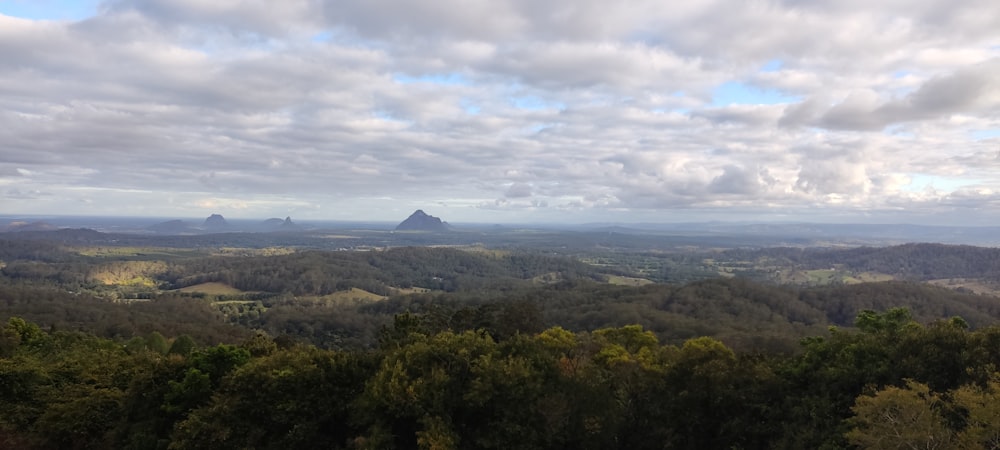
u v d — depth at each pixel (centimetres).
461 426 1923
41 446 2194
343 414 2077
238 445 1920
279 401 2012
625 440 2059
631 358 2930
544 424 1922
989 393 1418
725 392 1914
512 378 1930
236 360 2350
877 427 1356
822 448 1608
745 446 1867
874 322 2594
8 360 2506
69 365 2702
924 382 1684
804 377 1973
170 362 2333
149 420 2186
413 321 3081
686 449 1950
